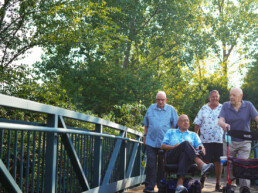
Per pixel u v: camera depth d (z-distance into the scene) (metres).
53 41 16.38
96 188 5.18
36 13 15.32
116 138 6.16
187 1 23.98
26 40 14.96
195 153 5.23
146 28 23.17
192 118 21.53
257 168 5.12
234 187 5.50
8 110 6.18
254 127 19.17
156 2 21.91
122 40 20.25
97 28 17.84
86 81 20.02
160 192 5.43
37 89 9.70
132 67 25.28
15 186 2.84
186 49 23.62
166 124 6.94
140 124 9.29
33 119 6.75
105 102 20.25
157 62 27.50
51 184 3.61
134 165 8.23
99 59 20.61
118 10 18.81
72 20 16.14
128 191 7.30
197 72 30.94
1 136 2.78
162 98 6.95
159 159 6.95
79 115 4.32
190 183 5.41
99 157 5.31
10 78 10.26
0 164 2.65
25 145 5.57
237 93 5.92
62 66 20.11
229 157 5.24
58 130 3.59
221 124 5.81
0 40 14.41
